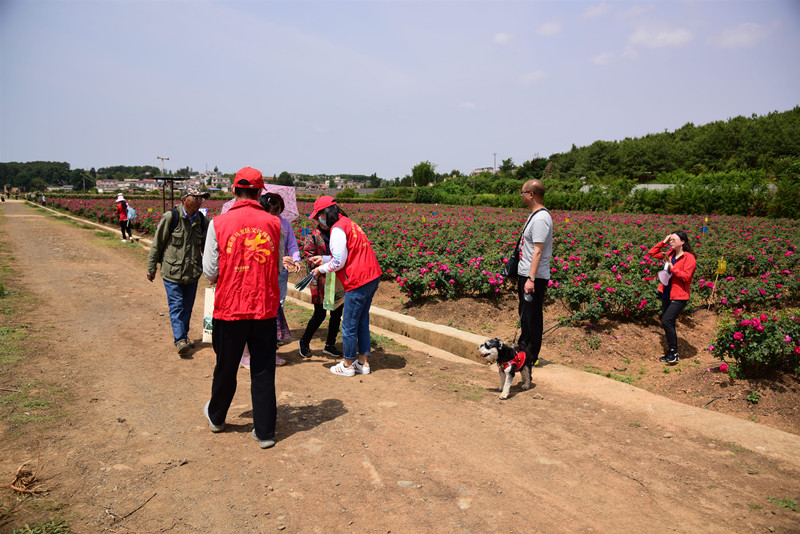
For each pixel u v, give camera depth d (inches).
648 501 114.3
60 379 182.4
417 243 497.4
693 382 204.5
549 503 113.7
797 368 182.2
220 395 141.3
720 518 107.1
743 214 1195.3
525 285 186.9
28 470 117.6
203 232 228.8
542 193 189.8
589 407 172.6
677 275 233.0
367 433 149.2
